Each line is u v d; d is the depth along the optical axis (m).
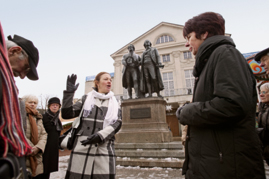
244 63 1.10
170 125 23.00
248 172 0.94
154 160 4.18
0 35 0.72
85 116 1.77
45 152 2.66
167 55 26.81
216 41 1.21
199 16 1.44
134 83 6.62
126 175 3.43
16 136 0.68
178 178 3.12
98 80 2.10
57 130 2.91
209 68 1.18
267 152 2.08
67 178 1.60
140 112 5.59
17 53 1.03
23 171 0.75
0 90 0.64
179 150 4.48
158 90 6.45
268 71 2.46
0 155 0.63
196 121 1.08
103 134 1.64
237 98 0.93
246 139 0.98
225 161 0.98
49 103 2.97
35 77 1.15
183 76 25.22
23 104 1.85
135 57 6.73
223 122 0.98
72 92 1.76
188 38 1.53
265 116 2.21
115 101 2.03
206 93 1.17
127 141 5.24
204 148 1.07
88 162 1.60
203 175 1.03
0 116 0.65
